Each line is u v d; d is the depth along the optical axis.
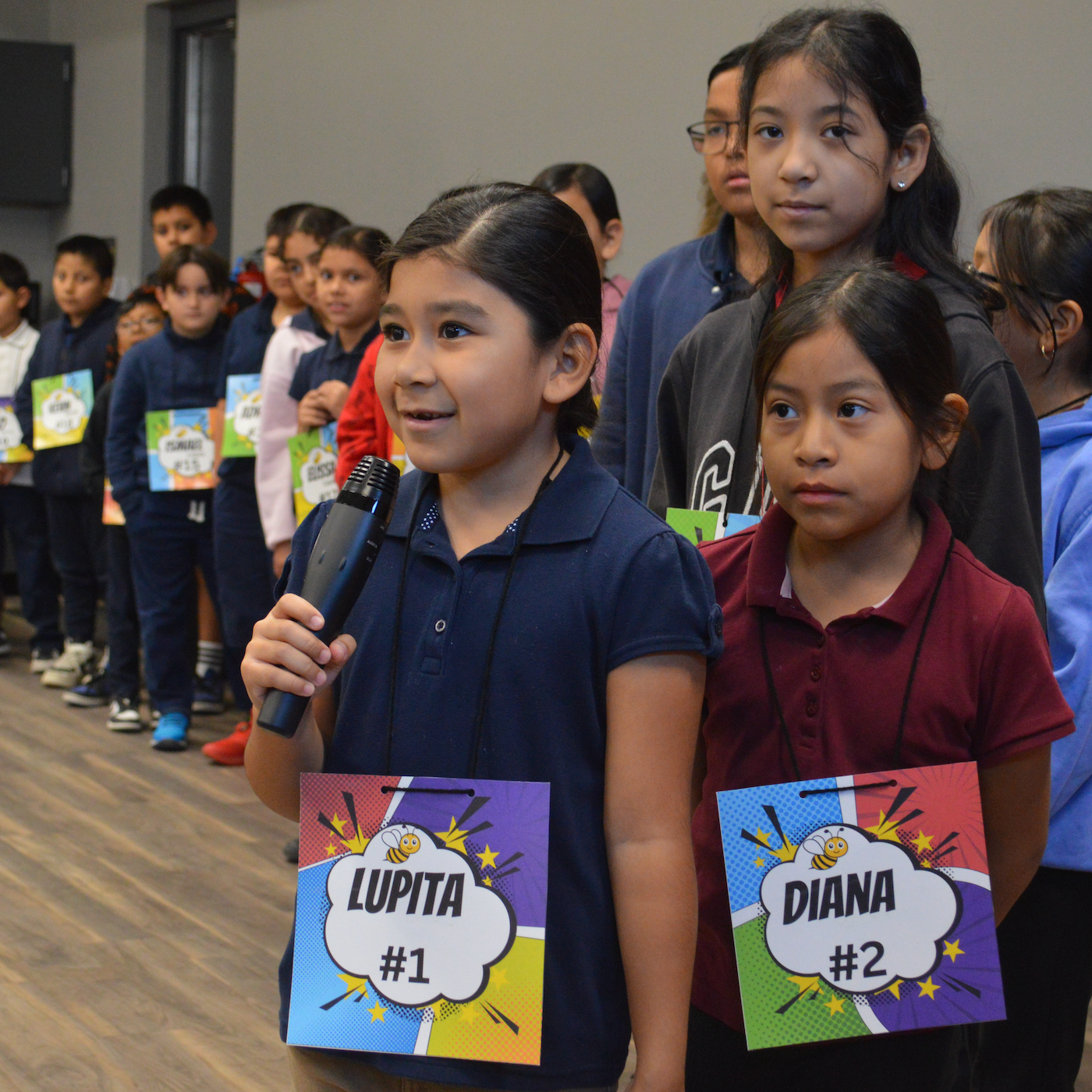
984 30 3.02
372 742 1.03
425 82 4.87
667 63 3.88
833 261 1.41
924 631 1.14
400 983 0.97
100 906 2.81
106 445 4.05
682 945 0.98
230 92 6.42
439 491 1.07
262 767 1.05
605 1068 1.00
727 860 1.07
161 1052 2.21
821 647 1.15
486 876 0.96
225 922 2.76
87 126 7.02
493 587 1.01
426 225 0.98
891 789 1.07
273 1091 2.10
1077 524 1.63
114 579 4.25
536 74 4.37
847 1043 1.14
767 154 1.37
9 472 4.98
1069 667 1.52
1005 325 1.79
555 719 0.99
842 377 1.09
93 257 4.86
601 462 2.02
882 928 1.06
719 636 1.04
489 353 0.95
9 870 3.00
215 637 4.58
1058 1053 1.58
